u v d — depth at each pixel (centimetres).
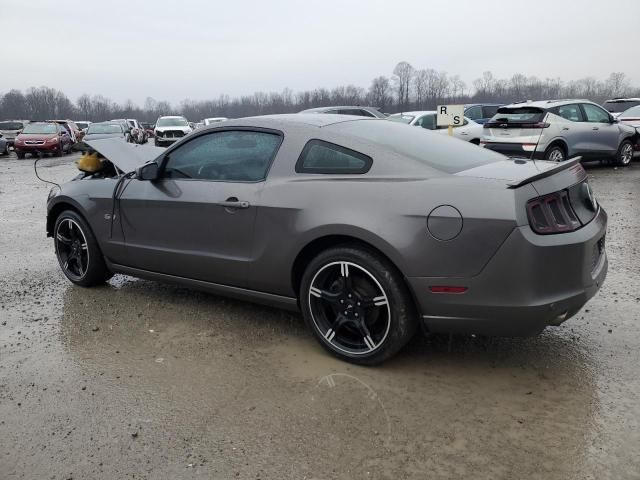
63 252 522
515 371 338
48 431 287
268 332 403
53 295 494
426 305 316
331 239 346
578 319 411
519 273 294
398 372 339
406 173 328
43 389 328
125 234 457
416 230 310
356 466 254
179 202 412
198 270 414
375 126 391
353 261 333
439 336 389
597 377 328
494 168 339
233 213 382
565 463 252
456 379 329
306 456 262
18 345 389
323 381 330
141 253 448
